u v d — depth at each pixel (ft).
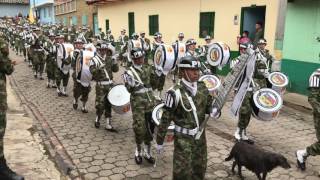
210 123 27.94
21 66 60.90
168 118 14.51
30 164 20.40
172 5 59.11
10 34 89.45
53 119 29.50
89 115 30.81
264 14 45.88
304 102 33.65
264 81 26.68
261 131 26.16
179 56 34.40
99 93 26.02
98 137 25.05
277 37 38.19
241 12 44.98
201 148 14.94
